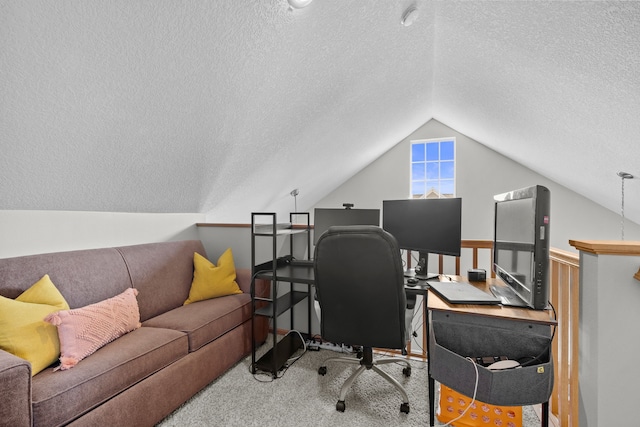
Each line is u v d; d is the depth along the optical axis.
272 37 1.58
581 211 4.24
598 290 1.21
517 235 1.57
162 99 1.58
